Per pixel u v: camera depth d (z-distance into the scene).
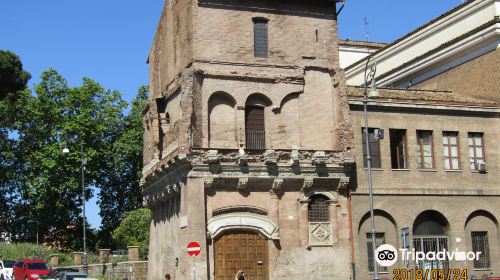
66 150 56.56
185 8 41.59
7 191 74.50
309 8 42.69
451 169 43.53
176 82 42.94
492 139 44.78
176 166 39.12
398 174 42.16
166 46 46.31
